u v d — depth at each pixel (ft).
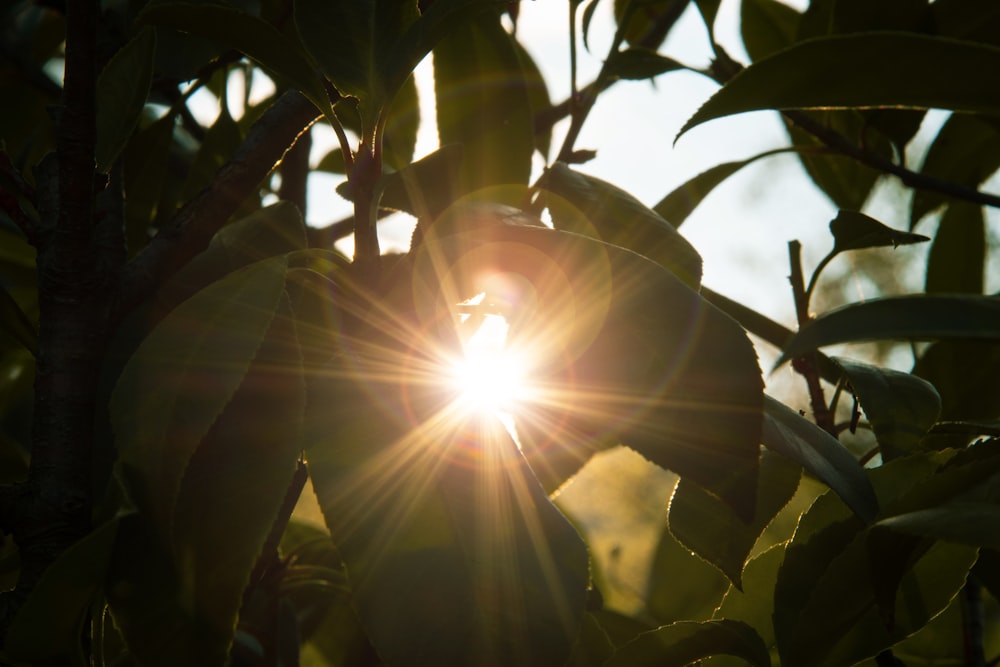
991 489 1.72
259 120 1.94
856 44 1.77
